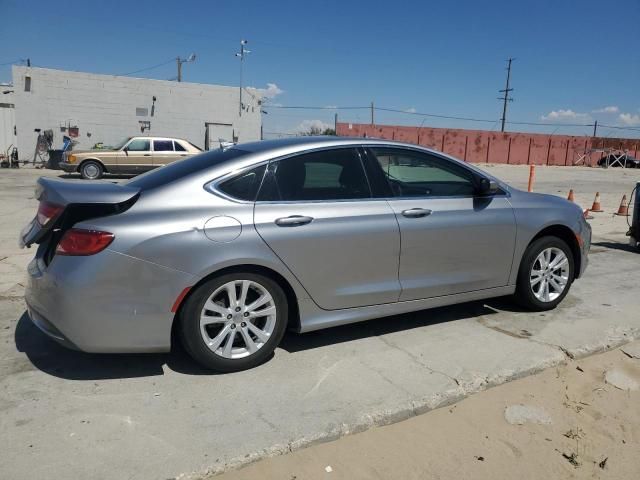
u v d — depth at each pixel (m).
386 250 4.01
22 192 14.23
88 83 26.39
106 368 3.66
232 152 3.92
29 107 25.50
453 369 3.76
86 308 3.21
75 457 2.70
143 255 3.25
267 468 2.72
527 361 3.91
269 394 3.37
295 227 3.65
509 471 2.78
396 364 3.83
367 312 4.05
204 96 28.97
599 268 6.98
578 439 3.07
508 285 4.76
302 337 4.30
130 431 2.94
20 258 6.70
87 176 19.56
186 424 3.01
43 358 3.80
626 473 2.79
